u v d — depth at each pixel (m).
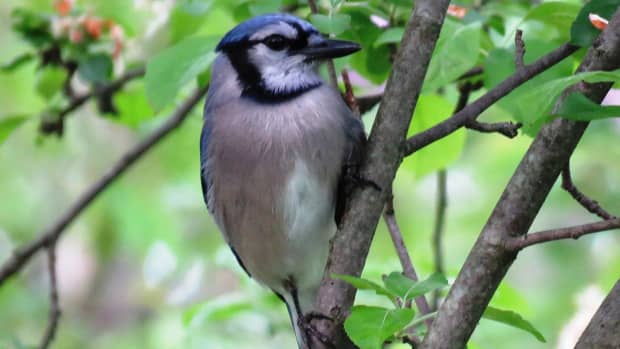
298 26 9.12
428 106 10.21
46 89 12.29
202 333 15.76
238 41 9.23
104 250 18.83
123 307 19.78
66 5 11.77
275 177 8.94
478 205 17.25
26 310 18.75
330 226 9.12
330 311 6.95
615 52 6.69
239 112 9.09
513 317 6.56
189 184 18.34
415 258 13.29
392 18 9.14
